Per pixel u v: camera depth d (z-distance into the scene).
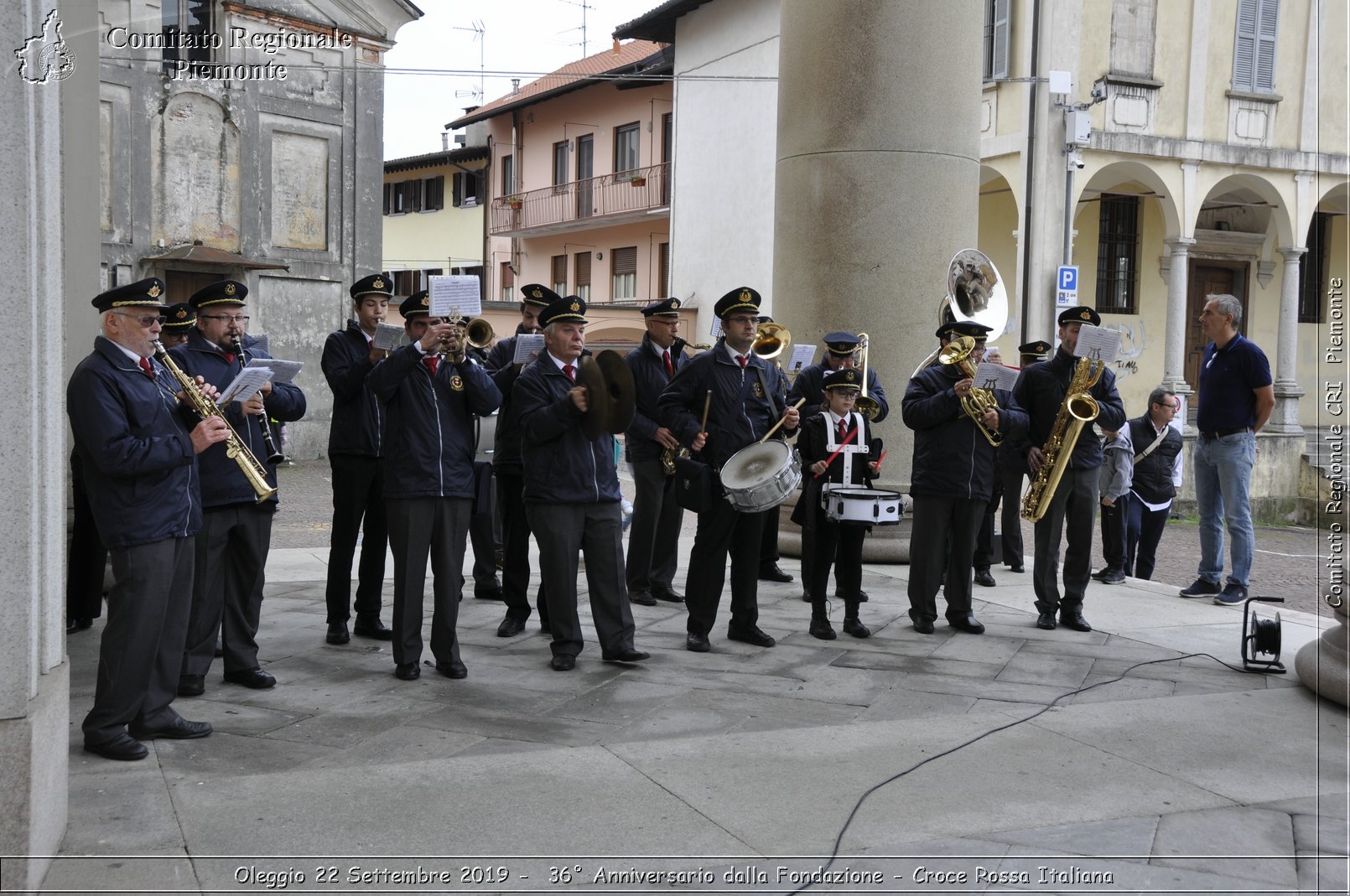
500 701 5.85
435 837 4.10
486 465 6.43
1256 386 8.55
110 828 4.12
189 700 5.78
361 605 7.24
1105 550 9.72
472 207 38.38
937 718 5.67
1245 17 20.22
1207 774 4.94
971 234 10.38
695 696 5.99
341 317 22.19
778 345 8.25
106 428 4.64
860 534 7.37
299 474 19.55
